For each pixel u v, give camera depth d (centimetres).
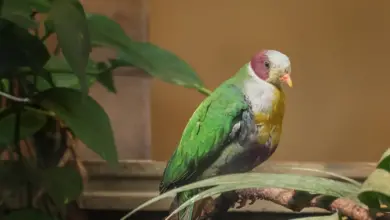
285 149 93
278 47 93
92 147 53
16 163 55
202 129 55
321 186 39
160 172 75
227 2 93
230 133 54
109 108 86
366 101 94
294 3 94
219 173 55
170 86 90
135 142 86
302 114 93
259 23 93
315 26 94
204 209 54
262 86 55
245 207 72
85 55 49
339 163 75
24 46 52
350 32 94
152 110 90
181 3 92
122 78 85
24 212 53
